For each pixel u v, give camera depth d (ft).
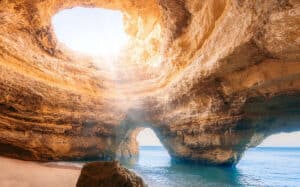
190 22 48.70
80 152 53.47
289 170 57.00
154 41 61.87
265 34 29.63
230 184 34.45
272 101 39.19
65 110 51.16
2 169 31.78
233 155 49.24
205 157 52.85
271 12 27.22
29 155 43.45
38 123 45.68
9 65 42.96
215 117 46.62
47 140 46.78
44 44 55.21
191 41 48.32
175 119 55.57
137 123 66.33
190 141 54.39
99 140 58.18
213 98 44.91
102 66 64.59
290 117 43.14
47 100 47.50
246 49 32.81
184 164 57.21
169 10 49.93
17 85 42.24
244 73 37.42
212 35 39.52
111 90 62.13
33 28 53.01
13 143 41.37
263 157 122.11
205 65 40.78
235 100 41.68
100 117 57.26
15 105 42.11
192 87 45.57
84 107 54.90
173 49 52.39
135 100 60.90
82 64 61.72
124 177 19.76
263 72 34.88
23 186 24.99
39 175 30.73
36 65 49.01
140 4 64.85
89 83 59.06
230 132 46.52
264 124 45.96
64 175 31.76
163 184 31.68
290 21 26.63
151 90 59.26
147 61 63.67
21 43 49.08
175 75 52.80
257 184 35.78
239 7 30.63
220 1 39.29
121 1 66.28
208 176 40.32
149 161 66.39
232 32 33.68
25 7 50.42
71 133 51.88
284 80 34.09
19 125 42.65
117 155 66.59
